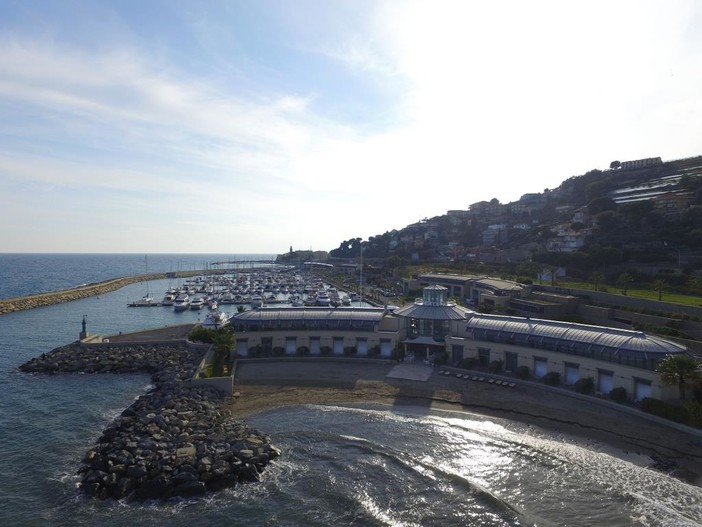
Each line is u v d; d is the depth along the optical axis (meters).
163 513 39.53
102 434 55.34
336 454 48.69
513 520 37.19
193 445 48.81
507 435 52.16
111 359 85.94
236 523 37.84
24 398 68.69
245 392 66.38
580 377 62.72
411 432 53.47
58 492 42.91
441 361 75.69
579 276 144.00
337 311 86.25
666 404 52.38
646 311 92.06
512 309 115.19
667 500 39.28
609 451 47.59
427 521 37.47
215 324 120.00
